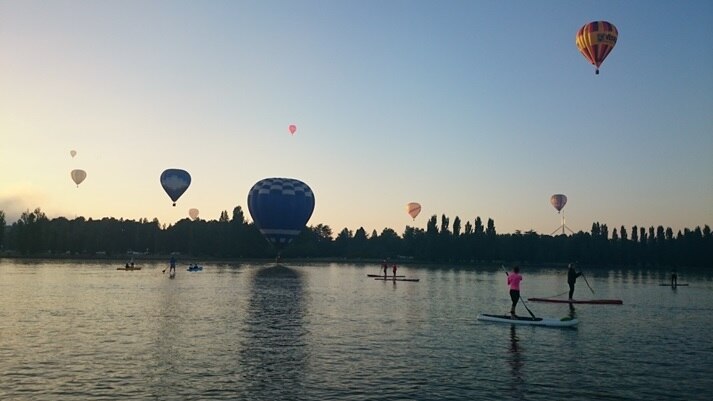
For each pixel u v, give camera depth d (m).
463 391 14.80
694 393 14.84
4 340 21.64
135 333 23.67
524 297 46.06
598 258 160.38
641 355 19.95
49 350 19.67
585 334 24.78
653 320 30.53
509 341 22.66
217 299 40.19
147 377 15.87
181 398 13.80
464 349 20.78
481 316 29.05
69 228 171.25
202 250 177.25
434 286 61.72
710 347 21.70
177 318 28.80
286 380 15.75
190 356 18.88
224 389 14.70
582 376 16.61
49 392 14.20
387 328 26.16
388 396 14.24
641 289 61.62
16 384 14.95
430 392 14.66
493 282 72.12
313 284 61.78
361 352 20.02
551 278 91.38
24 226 157.12
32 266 100.88
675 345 22.16
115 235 176.25
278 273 90.00
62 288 49.09
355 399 13.92
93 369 16.78
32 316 29.02
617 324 28.53
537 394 14.57
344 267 133.75
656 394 14.71
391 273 101.56
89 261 135.25
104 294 43.19
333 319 29.39
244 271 95.38
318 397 14.06
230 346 20.88
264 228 101.69
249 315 30.59
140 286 52.78
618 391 14.96
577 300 40.81
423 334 24.33
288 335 23.69
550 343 22.25
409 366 17.73
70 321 27.22
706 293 54.84
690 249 149.38
